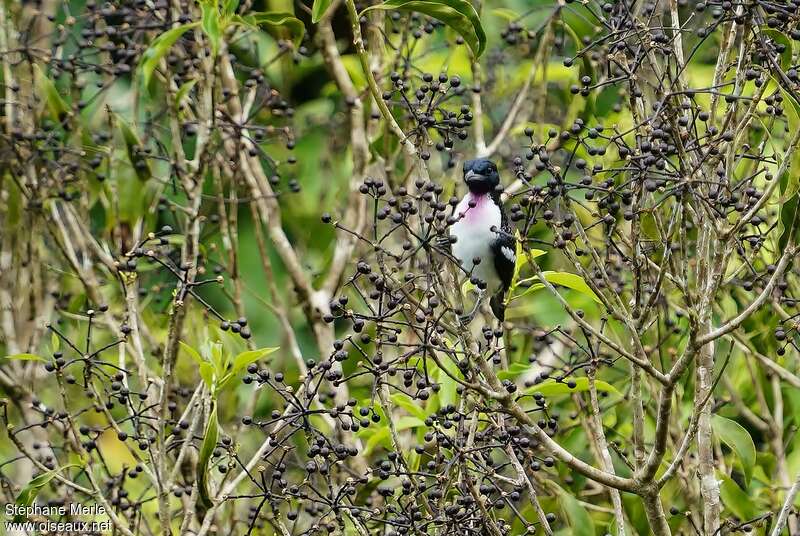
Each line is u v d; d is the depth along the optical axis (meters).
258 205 12.81
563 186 7.47
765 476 11.27
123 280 9.16
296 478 11.63
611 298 8.77
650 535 10.64
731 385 11.56
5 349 11.98
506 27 14.19
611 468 8.25
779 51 8.08
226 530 10.95
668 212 10.51
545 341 10.48
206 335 10.73
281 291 15.09
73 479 10.19
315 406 9.59
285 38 13.12
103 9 11.87
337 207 13.30
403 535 7.81
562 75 13.58
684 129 8.23
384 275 7.42
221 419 11.47
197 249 10.56
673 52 8.27
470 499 7.86
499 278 11.22
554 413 12.09
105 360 12.25
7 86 11.35
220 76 12.20
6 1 12.71
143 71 9.84
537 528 10.38
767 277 9.52
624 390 11.90
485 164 11.06
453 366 9.73
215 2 10.00
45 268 12.20
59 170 11.59
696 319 7.27
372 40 12.06
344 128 14.87
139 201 11.31
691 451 10.81
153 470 8.65
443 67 12.24
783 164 7.32
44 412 8.87
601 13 9.95
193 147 14.48
